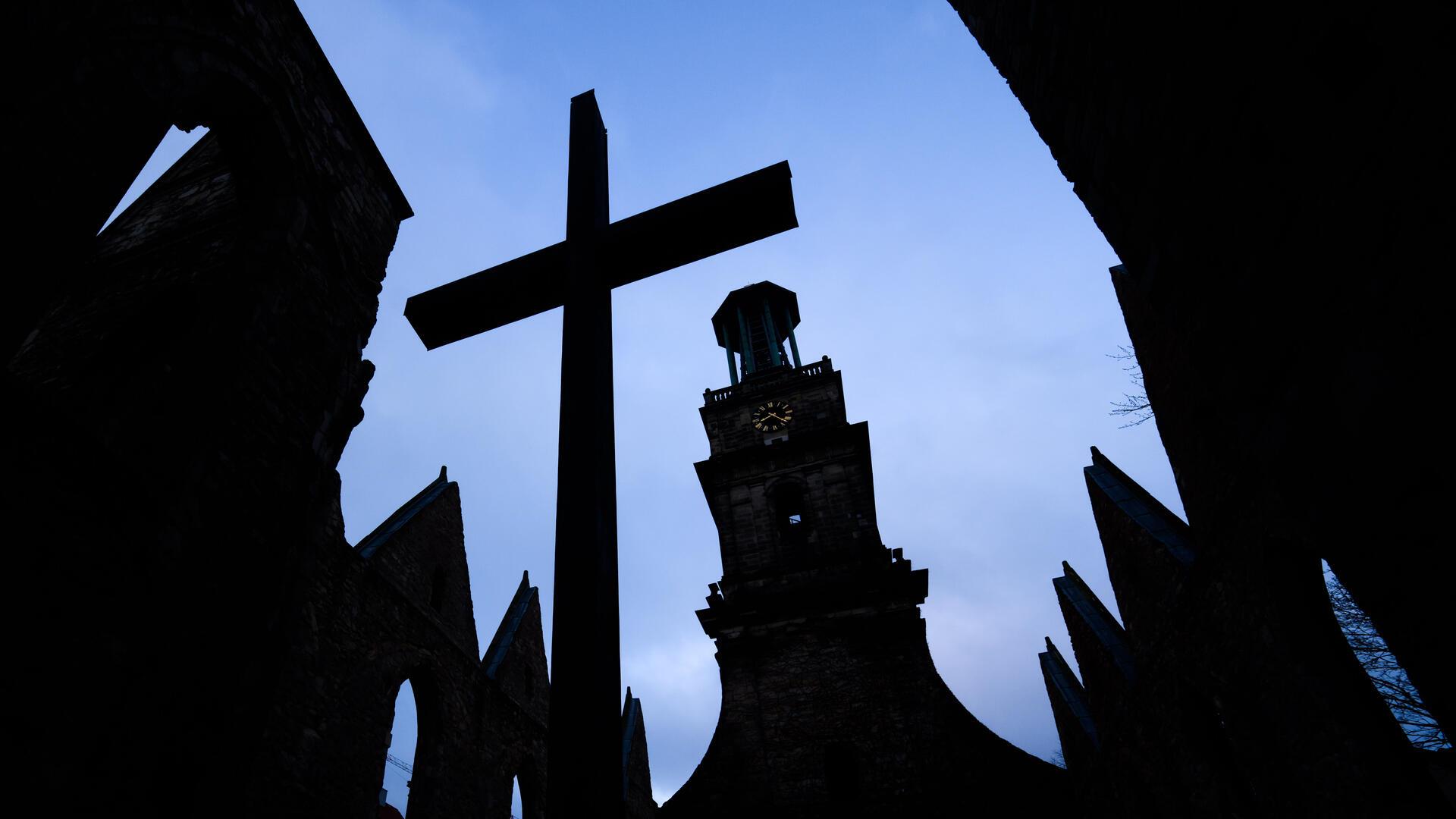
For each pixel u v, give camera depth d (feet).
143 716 16.99
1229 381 15.15
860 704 73.05
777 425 99.19
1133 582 38.32
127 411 23.68
